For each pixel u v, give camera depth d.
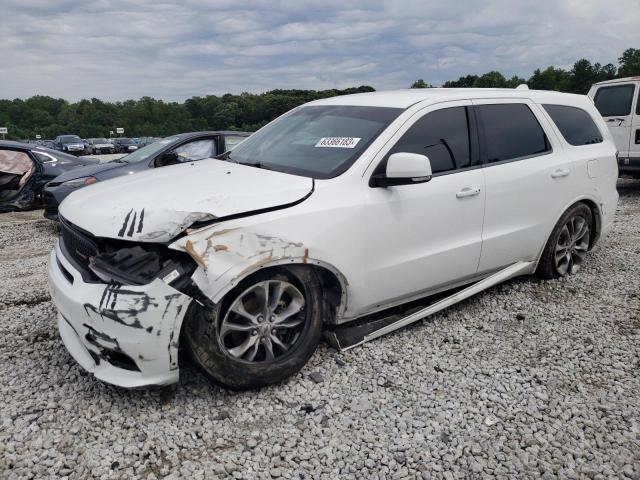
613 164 5.38
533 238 4.61
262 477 2.50
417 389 3.24
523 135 4.55
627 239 6.77
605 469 2.60
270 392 3.16
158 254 2.80
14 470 2.48
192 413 2.95
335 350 3.64
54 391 3.13
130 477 2.47
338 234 3.27
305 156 3.75
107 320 2.73
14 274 5.59
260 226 2.98
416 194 3.66
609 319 4.26
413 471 2.57
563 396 3.20
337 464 2.60
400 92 4.32
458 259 4.01
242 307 3.04
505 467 2.61
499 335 3.98
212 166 3.88
